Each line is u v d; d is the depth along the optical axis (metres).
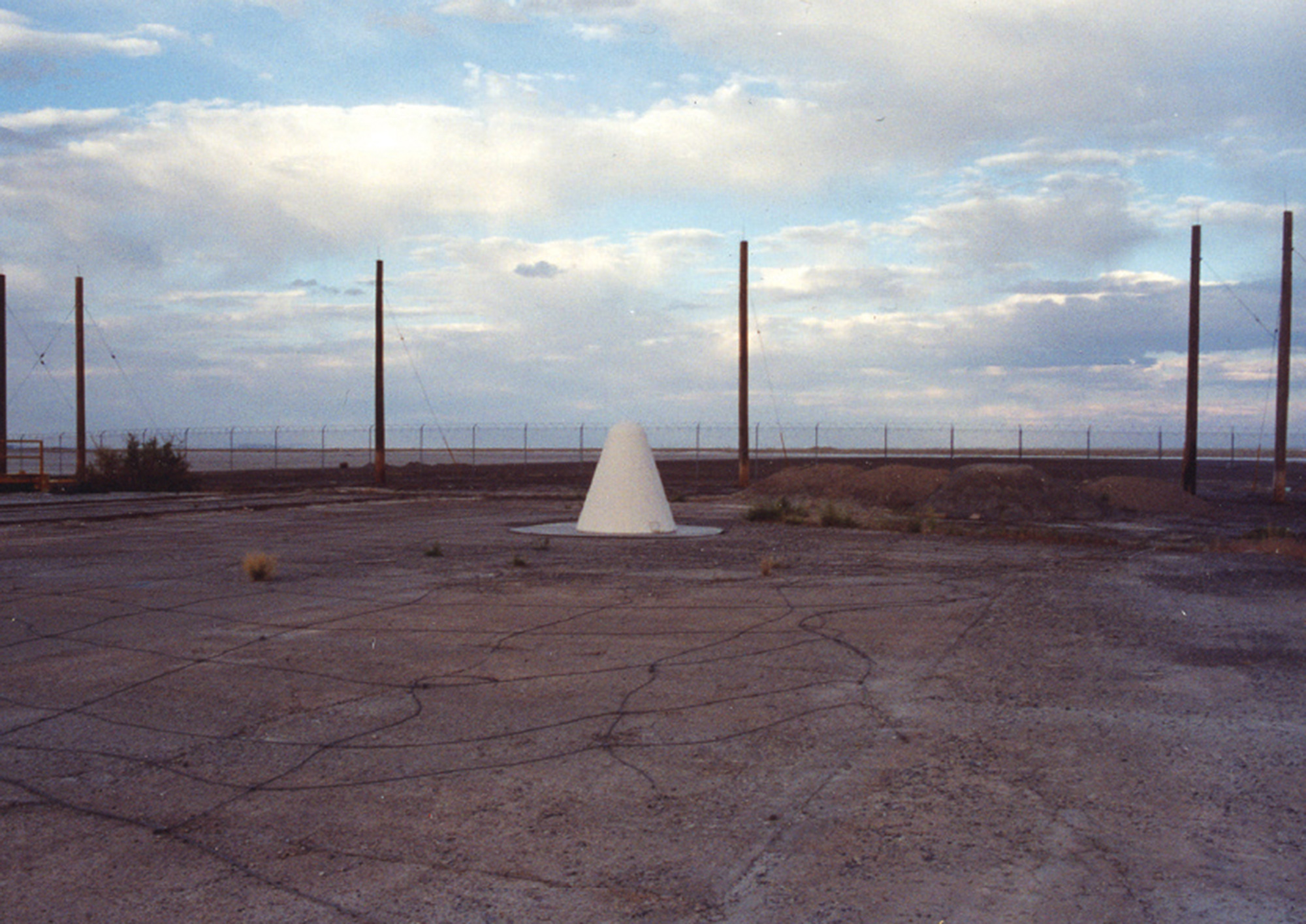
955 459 74.44
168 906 3.88
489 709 6.78
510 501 29.89
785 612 10.51
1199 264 33.03
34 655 8.45
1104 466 63.84
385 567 14.17
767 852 4.35
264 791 5.21
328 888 4.03
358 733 6.25
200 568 13.95
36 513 24.20
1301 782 5.20
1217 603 11.08
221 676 7.73
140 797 5.14
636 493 19.56
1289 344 33.09
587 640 9.05
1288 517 27.28
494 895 3.95
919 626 9.69
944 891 3.94
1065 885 3.99
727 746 5.90
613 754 5.77
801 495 32.62
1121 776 5.31
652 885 4.03
